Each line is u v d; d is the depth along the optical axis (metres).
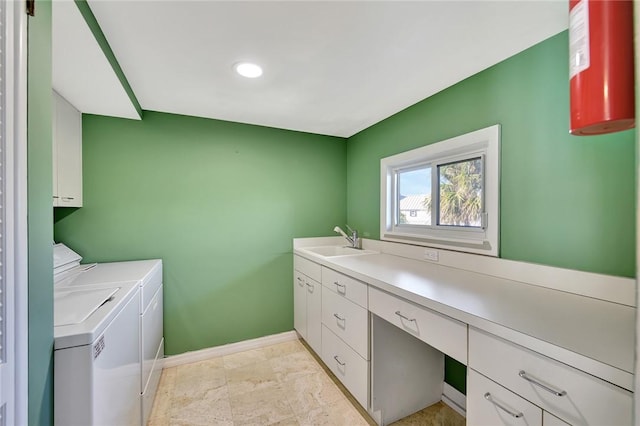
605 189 1.05
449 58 1.39
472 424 0.95
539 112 1.25
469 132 1.57
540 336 0.77
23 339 0.66
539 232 1.26
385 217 2.29
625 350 0.69
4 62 0.60
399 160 2.11
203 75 1.56
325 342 1.98
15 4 0.64
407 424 1.55
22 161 0.66
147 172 2.06
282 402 1.71
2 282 0.60
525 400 0.79
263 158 2.47
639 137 0.38
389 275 1.50
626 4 0.48
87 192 1.89
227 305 2.34
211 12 1.07
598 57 0.50
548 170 1.23
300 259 2.44
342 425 1.53
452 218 1.82
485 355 0.90
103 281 1.40
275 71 1.52
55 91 1.54
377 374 1.50
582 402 0.68
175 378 1.96
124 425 1.14
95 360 0.88
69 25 1.01
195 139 2.21
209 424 1.53
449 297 1.12
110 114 1.91
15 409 0.63
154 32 1.18
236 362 2.18
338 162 2.81
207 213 2.26
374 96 1.84
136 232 2.03
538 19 1.10
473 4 1.02
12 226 0.62
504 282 1.34
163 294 2.11
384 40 1.25
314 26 1.16
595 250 1.08
